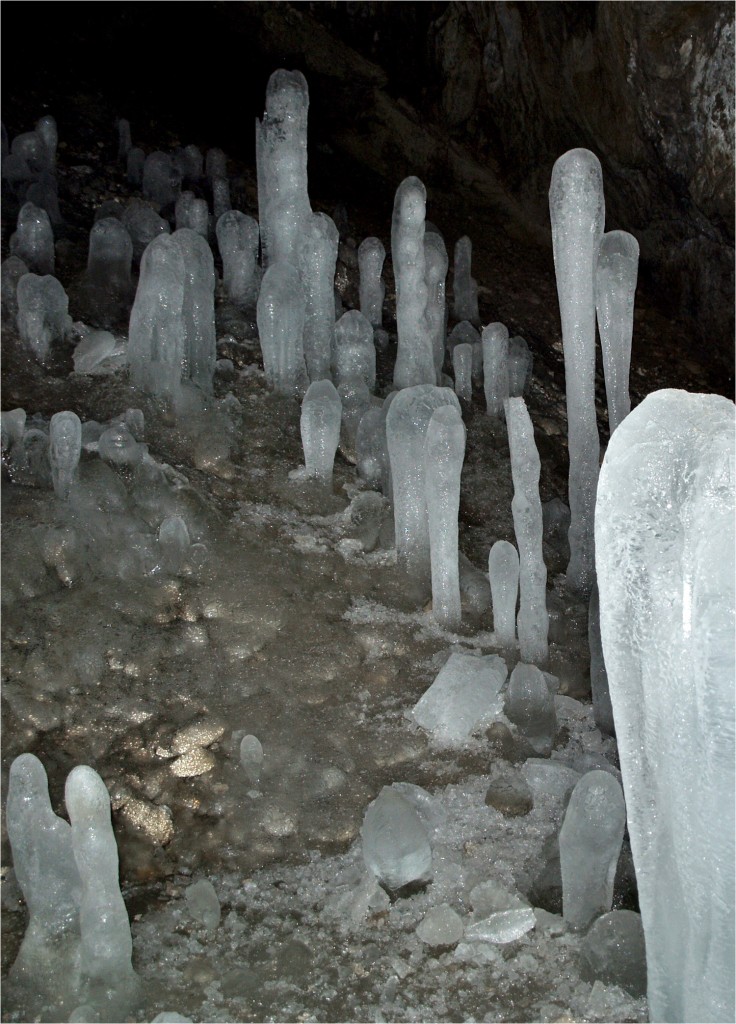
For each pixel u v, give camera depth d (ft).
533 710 8.57
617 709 5.50
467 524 10.89
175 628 8.87
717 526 5.07
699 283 15.72
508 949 6.78
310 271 11.75
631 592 5.33
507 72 17.80
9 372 11.26
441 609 9.44
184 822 7.63
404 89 19.27
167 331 10.95
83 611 8.77
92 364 11.39
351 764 8.15
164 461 10.49
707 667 5.09
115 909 6.25
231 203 16.34
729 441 5.11
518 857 7.50
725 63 13.37
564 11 15.78
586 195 8.75
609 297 8.87
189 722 8.21
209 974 6.55
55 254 13.50
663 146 14.90
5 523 9.26
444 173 19.24
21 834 6.42
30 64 18.84
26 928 6.71
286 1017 6.33
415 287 11.39
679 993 5.63
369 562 9.98
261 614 9.12
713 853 5.22
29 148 14.83
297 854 7.49
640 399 14.71
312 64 19.63
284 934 6.87
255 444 11.07
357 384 11.53
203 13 20.15
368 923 6.95
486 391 12.44
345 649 9.05
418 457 9.61
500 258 17.58
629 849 7.42
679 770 5.33
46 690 8.18
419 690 8.86
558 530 10.92
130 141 16.76
